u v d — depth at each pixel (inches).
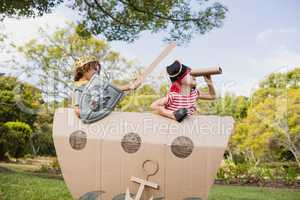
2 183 262.2
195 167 125.3
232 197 258.8
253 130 398.0
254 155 424.2
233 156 459.5
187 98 133.0
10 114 474.0
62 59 396.8
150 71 139.9
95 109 131.8
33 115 486.0
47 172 365.4
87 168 131.8
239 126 406.0
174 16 335.3
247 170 378.0
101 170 130.8
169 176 126.5
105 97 132.8
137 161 128.3
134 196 128.6
